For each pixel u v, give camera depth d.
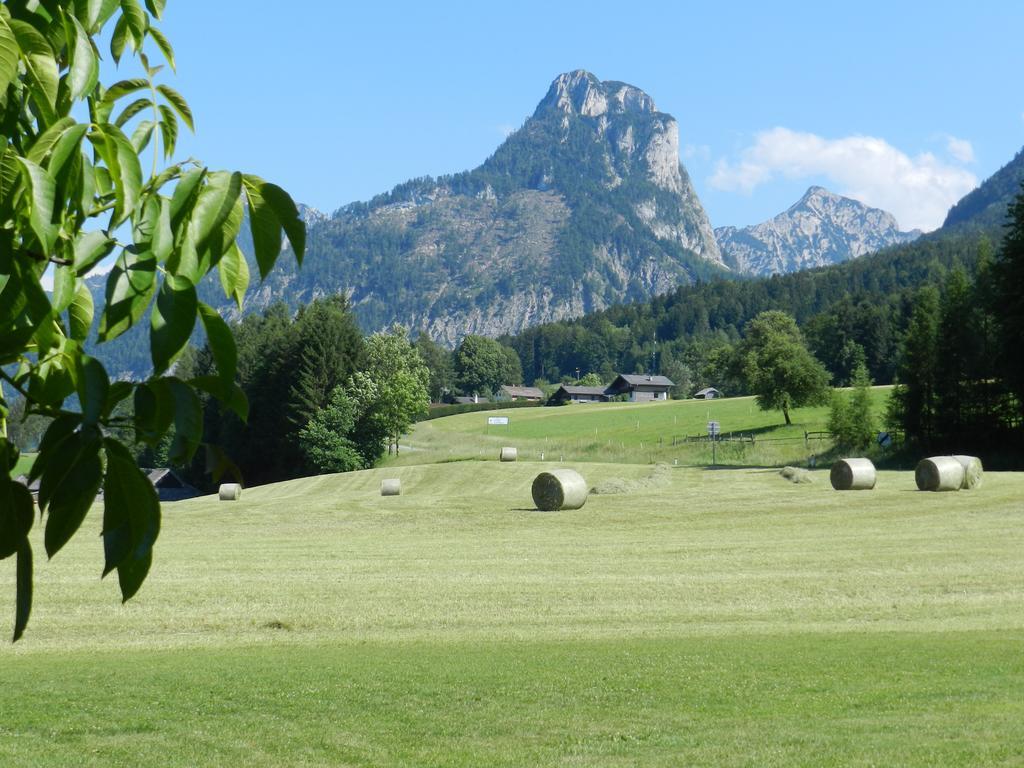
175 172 2.42
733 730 8.20
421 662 13.02
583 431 107.88
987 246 66.12
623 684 10.66
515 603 19.70
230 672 12.20
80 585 22.28
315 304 97.31
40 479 2.11
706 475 50.88
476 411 151.75
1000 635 14.96
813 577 22.06
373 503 44.72
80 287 2.57
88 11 2.71
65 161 2.23
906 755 7.03
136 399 2.17
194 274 2.25
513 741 8.05
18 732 8.62
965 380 63.06
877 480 44.34
